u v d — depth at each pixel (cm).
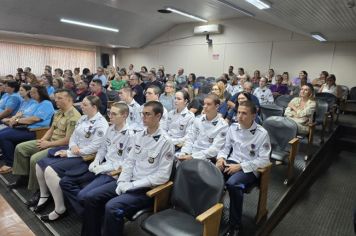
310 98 356
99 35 945
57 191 211
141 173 183
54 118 275
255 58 823
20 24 766
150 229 145
